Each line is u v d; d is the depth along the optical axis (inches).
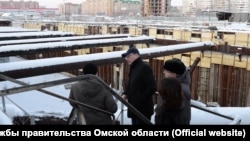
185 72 127.3
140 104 150.7
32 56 792.3
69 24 922.7
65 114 250.2
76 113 131.6
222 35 546.6
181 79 124.5
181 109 112.3
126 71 578.9
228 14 1079.0
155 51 326.0
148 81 148.9
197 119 204.7
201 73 567.5
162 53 335.9
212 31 557.6
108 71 647.1
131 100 152.8
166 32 637.3
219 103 545.6
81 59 239.3
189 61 576.4
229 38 533.6
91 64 132.7
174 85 110.4
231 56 527.5
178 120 112.0
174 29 620.1
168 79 111.7
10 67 192.1
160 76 609.6
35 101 410.9
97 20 1187.3
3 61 620.4
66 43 346.0
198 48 418.0
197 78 572.4
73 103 125.4
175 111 111.3
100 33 813.2
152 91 149.2
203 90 566.3
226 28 627.8
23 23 1127.6
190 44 409.4
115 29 772.6
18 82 121.6
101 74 672.4
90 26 836.0
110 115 133.5
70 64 229.8
